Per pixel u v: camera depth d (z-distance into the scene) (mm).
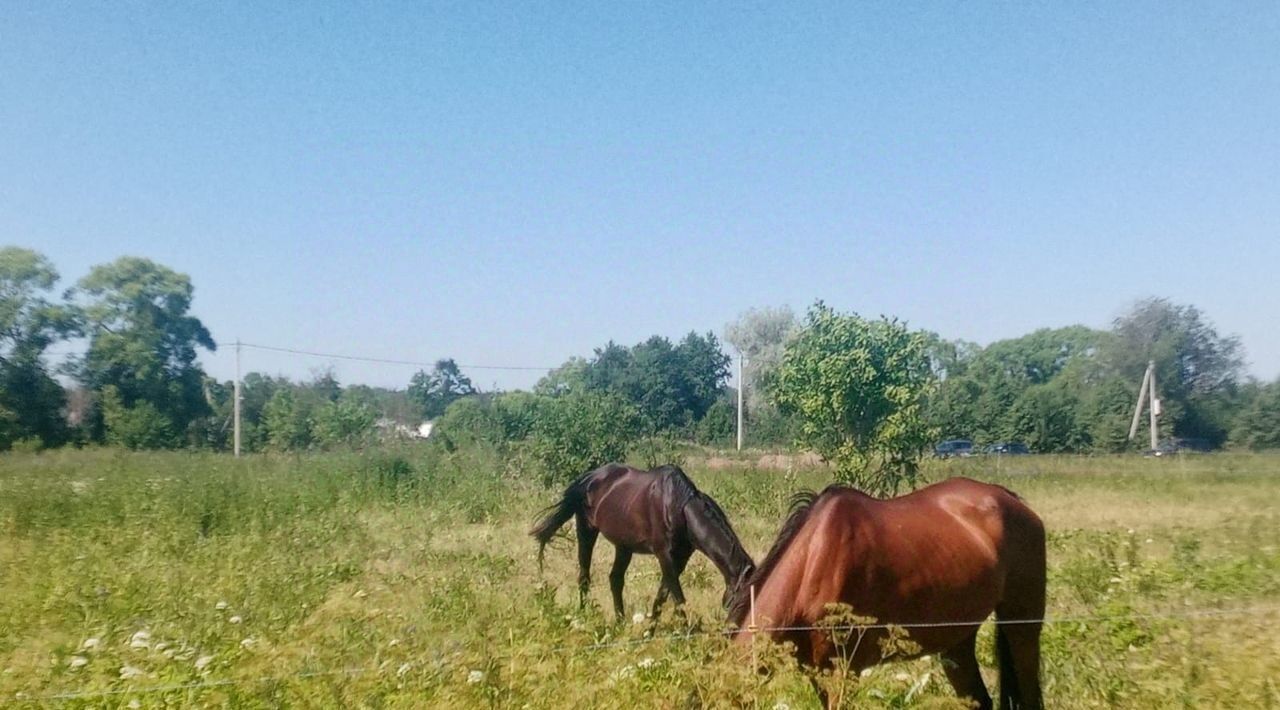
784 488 18203
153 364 42594
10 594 9023
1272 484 23828
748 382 56188
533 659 4918
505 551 13555
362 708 4824
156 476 20938
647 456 22328
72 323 40844
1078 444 40906
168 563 11227
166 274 43375
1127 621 7582
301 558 11672
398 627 6699
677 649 5570
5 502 15672
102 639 6797
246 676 5102
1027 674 6266
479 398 45156
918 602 5758
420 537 14625
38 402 39250
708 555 8586
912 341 17750
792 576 5672
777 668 4773
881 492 17391
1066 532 14188
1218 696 5594
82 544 12500
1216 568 10578
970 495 6312
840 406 17312
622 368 54406
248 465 24203
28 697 5293
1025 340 77875
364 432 34562
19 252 39656
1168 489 22906
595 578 11570
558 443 21125
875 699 5520
